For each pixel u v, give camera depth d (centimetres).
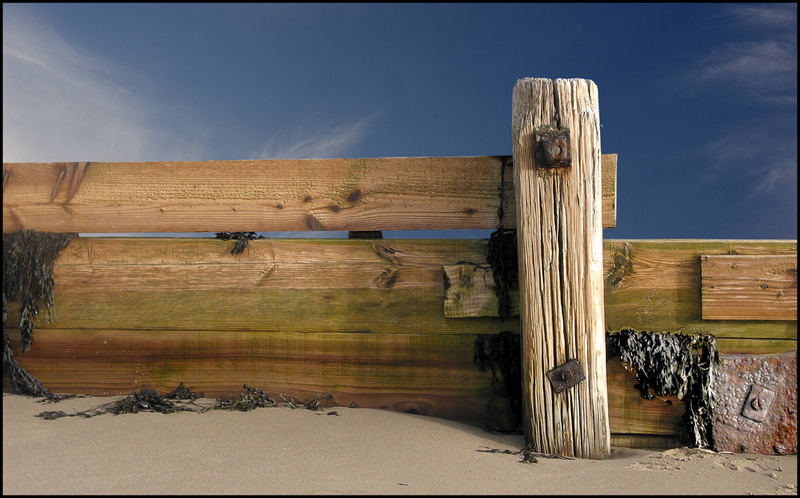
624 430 407
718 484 305
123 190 454
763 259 403
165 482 285
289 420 389
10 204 462
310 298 437
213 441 346
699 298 408
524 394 376
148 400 421
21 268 452
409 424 389
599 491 290
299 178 441
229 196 445
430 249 430
